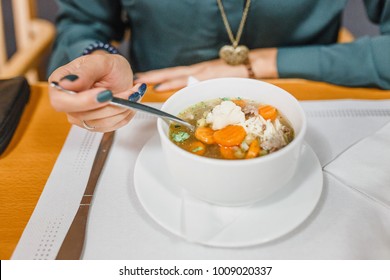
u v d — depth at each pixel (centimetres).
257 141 52
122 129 69
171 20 94
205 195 50
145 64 106
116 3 105
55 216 54
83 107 52
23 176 61
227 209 52
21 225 54
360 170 58
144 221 53
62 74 57
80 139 67
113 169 61
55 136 69
